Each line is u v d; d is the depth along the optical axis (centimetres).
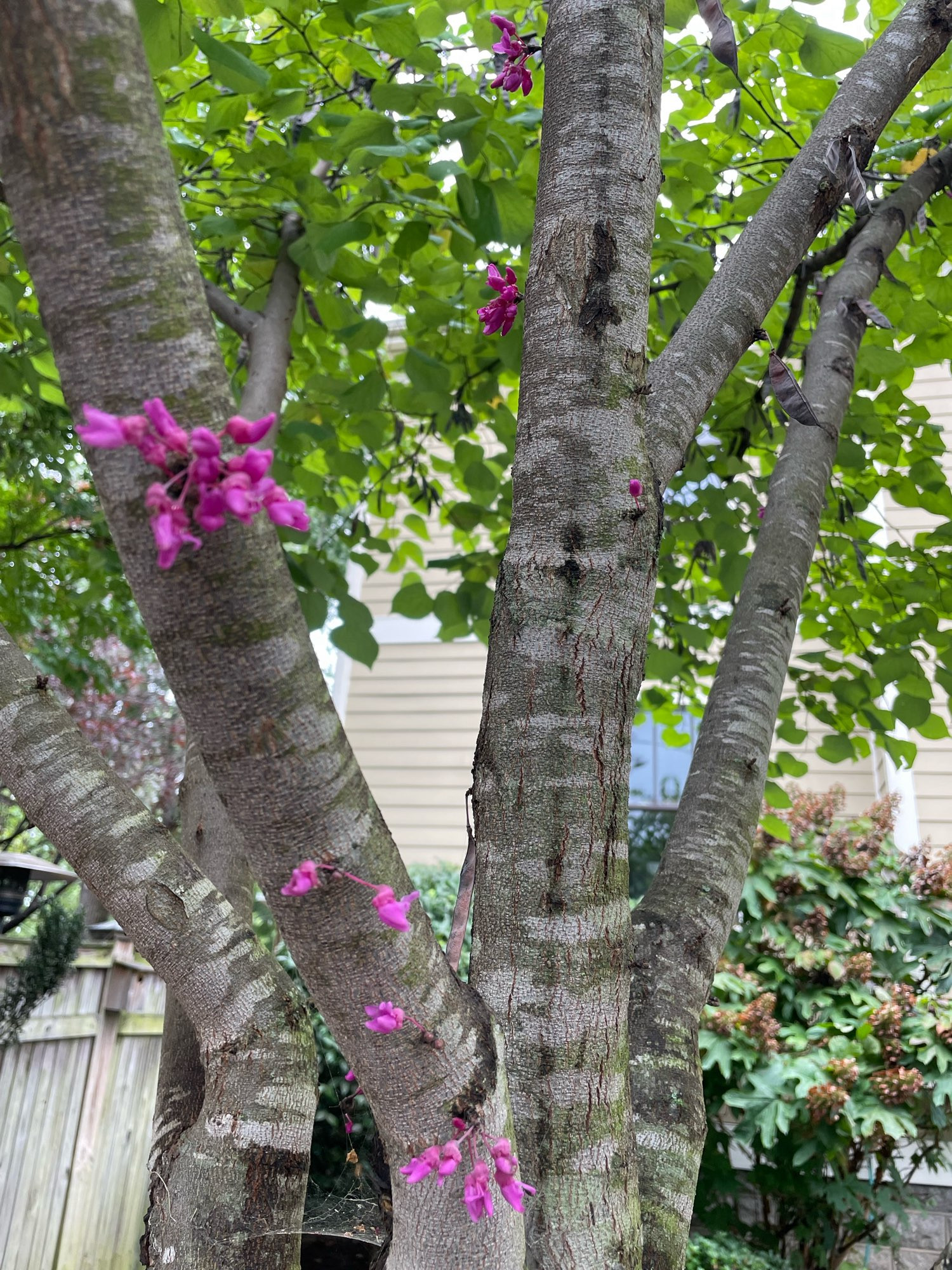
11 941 342
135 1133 448
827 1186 407
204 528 78
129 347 83
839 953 459
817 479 212
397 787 636
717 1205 441
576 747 129
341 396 329
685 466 352
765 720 180
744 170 340
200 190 346
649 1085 141
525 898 125
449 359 373
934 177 263
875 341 343
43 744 127
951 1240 467
